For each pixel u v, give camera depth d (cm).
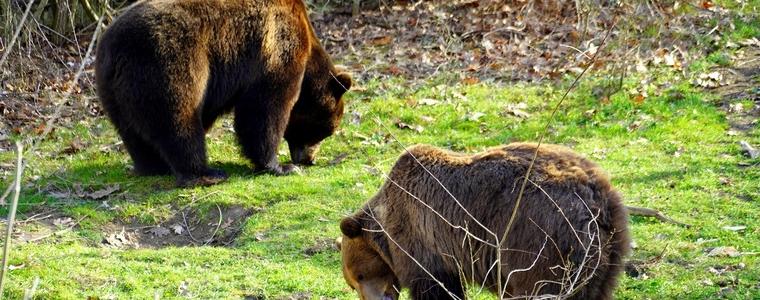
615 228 733
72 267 1083
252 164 1460
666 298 935
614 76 1681
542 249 730
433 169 814
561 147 793
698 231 1088
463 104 1678
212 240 1250
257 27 1387
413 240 823
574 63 1811
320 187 1360
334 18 2275
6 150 1576
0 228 1229
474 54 1941
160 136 1334
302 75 1447
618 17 1883
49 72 1866
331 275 1064
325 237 1174
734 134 1433
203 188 1371
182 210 1323
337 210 1267
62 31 2092
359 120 1647
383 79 1833
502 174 769
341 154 1538
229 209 1318
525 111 1639
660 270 998
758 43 1836
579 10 1888
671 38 1862
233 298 1007
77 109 1753
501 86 1761
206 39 1338
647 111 1569
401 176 838
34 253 1128
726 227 1090
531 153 781
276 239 1187
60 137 1627
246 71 1391
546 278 731
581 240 717
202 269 1092
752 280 950
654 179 1273
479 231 771
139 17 1308
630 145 1435
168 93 1304
